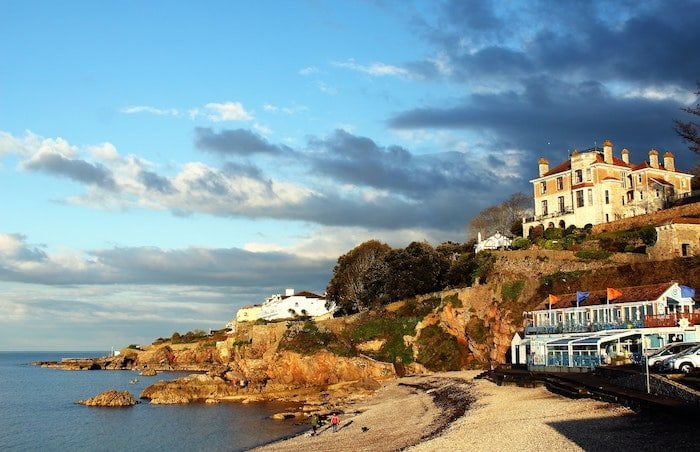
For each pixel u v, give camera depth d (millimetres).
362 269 131750
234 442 59156
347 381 97375
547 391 54656
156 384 101750
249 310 199250
